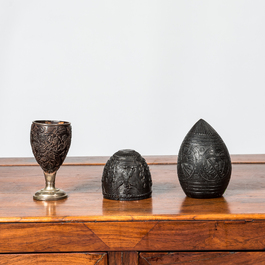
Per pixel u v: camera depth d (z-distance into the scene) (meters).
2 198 1.38
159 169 1.77
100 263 1.19
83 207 1.27
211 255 1.20
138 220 1.18
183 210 1.22
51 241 1.18
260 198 1.34
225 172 1.32
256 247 1.19
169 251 1.20
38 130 1.32
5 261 1.19
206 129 1.33
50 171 1.37
